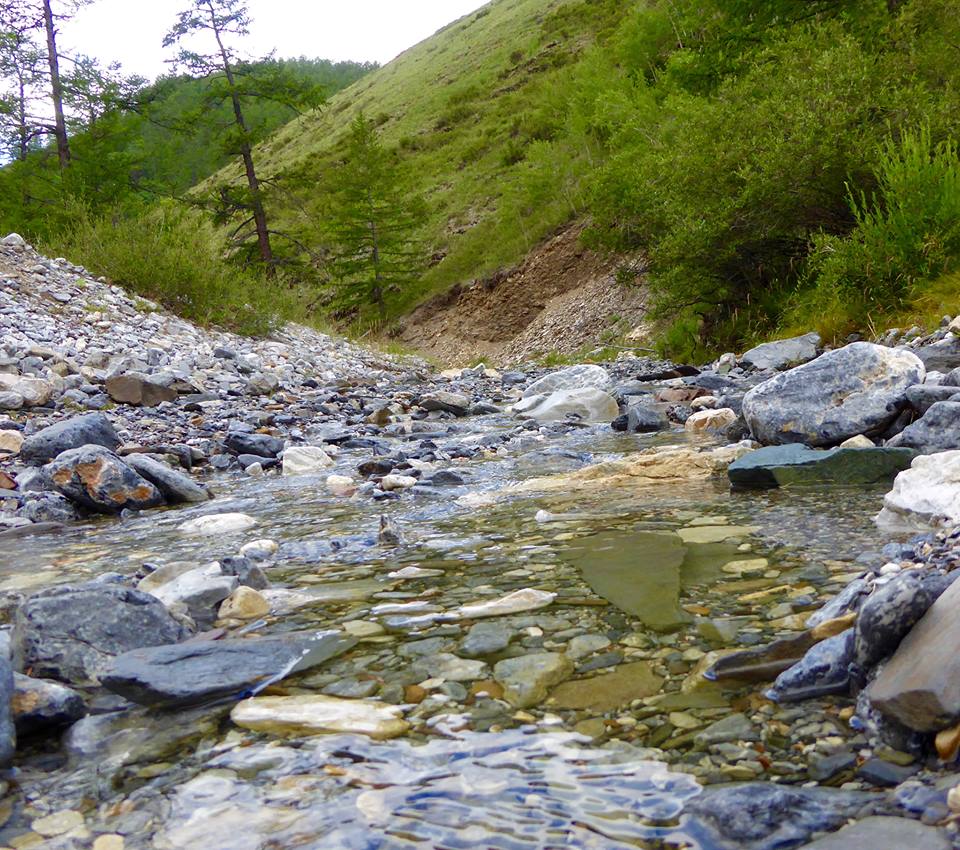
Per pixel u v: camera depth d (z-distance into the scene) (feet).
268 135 90.99
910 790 4.01
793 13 57.41
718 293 46.26
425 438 24.06
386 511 13.78
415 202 113.50
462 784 4.56
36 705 5.65
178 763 5.02
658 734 4.95
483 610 7.57
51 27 78.64
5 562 11.78
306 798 4.51
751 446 16.10
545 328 83.25
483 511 13.00
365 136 112.88
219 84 87.04
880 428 14.73
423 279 112.47
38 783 4.92
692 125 44.96
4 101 76.43
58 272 46.65
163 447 20.49
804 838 3.78
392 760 4.87
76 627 6.77
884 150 36.01
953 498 9.29
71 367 31.48
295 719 5.45
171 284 50.60
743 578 7.91
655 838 3.93
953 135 35.63
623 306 72.84
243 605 8.05
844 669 5.18
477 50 226.58
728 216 41.37
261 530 12.92
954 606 4.79
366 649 6.77
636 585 7.98
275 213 115.65
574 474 15.28
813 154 36.81
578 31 186.19
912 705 4.36
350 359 53.88
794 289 41.04
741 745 4.70
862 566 7.88
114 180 83.10
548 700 5.56
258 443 21.79
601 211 60.13
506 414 29.12
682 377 33.27
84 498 15.46
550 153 103.71
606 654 6.29
